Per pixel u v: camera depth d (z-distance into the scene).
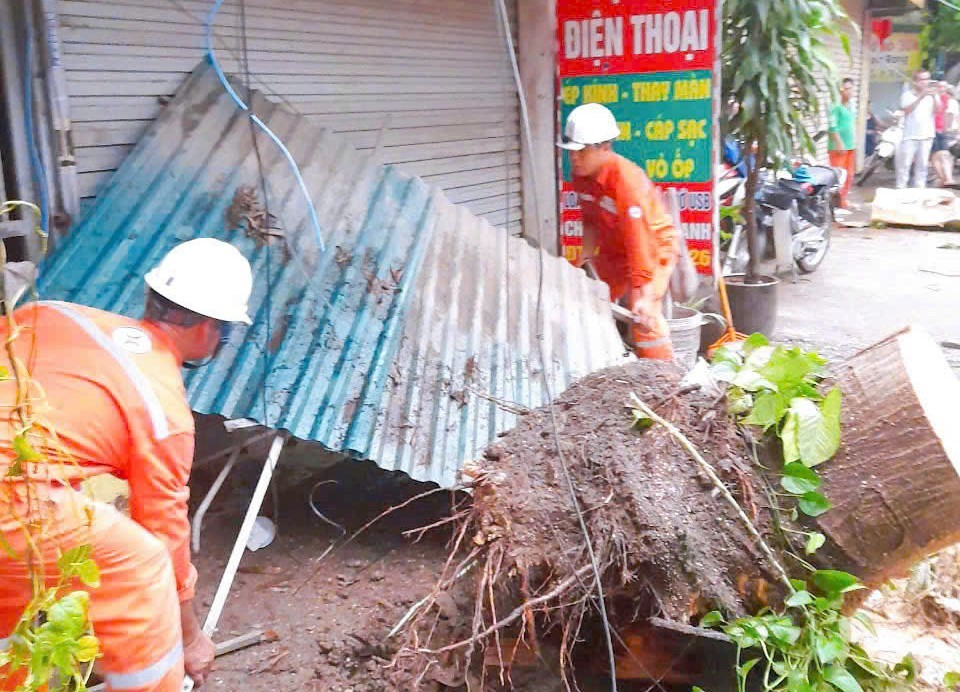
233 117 4.50
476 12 6.52
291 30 5.03
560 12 6.39
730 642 2.55
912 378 2.54
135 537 2.05
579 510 2.55
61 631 1.68
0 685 1.91
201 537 3.75
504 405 3.55
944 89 15.83
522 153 7.07
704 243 6.15
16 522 1.86
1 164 3.66
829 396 2.63
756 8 6.27
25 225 3.69
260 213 4.13
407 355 3.89
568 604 2.53
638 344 5.12
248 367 3.56
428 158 6.23
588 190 5.30
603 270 5.54
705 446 2.79
